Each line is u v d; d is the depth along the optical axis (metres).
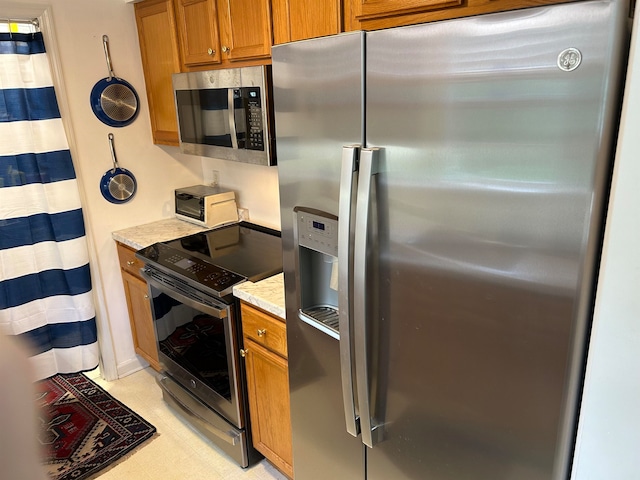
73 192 2.52
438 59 0.96
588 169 0.81
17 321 2.53
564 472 1.00
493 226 0.96
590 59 0.77
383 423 1.33
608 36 0.75
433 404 1.18
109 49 2.54
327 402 1.56
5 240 2.41
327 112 1.24
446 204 1.03
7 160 2.33
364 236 1.16
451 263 1.05
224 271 2.09
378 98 1.10
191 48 2.28
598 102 0.78
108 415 2.62
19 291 2.51
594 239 0.84
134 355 3.02
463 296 1.05
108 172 2.67
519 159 0.89
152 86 2.64
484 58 0.90
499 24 0.86
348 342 1.30
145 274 2.38
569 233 0.86
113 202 2.72
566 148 0.83
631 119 0.71
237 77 1.97
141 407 2.70
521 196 0.91
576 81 0.79
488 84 0.90
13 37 2.23
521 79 0.86
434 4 1.30
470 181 0.97
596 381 0.84
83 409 2.66
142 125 2.75
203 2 2.10
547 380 0.96
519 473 1.06
